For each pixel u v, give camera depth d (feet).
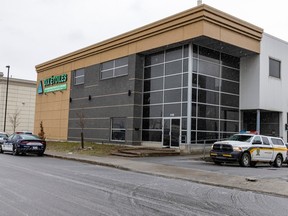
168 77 85.05
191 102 78.79
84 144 95.86
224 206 26.76
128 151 73.72
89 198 27.53
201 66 82.28
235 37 81.61
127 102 92.53
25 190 30.12
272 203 28.78
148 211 23.85
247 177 43.11
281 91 94.48
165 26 82.12
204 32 73.67
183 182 39.78
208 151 81.00
